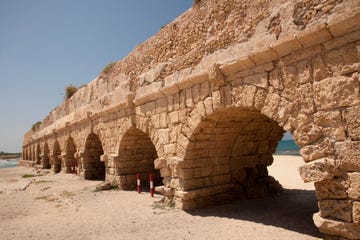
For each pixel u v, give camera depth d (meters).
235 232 6.79
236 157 9.93
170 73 9.27
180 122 8.71
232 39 7.07
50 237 7.03
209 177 9.30
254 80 6.41
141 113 10.84
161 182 14.47
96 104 15.43
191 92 8.23
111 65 14.54
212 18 7.71
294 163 26.16
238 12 6.98
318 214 5.24
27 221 8.77
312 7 5.41
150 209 9.30
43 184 17.11
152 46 10.38
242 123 8.85
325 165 4.96
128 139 12.90
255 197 10.36
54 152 26.30
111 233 7.12
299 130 5.52
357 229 4.70
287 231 6.68
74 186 15.55
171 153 9.12
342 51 4.91
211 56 7.64
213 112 7.52
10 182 20.06
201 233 6.82
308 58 5.40
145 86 10.57
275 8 6.12
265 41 6.24
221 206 9.16
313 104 5.32
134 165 13.79
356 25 4.71
